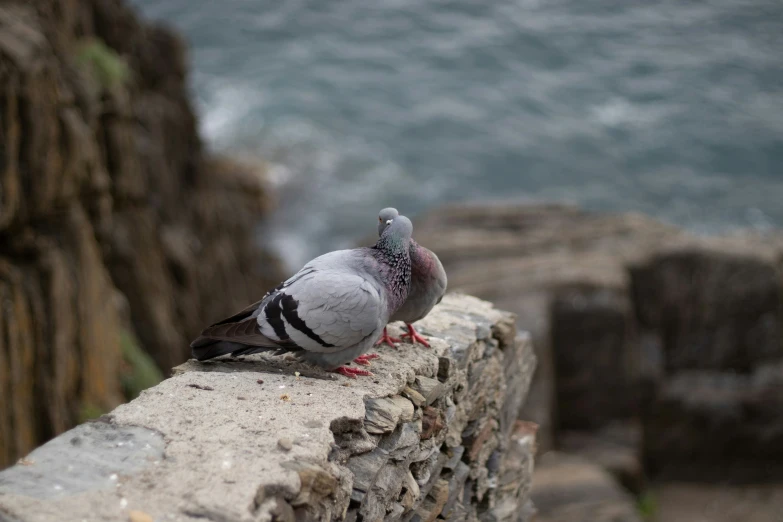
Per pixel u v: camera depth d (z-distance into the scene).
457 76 50.84
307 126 43.44
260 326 4.97
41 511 3.51
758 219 36.16
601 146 42.66
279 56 53.03
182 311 19.05
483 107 46.84
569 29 57.72
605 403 15.64
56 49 12.40
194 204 22.72
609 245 18.78
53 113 10.70
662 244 17.78
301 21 58.59
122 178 15.38
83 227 11.84
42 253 10.82
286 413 4.56
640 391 16.80
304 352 5.16
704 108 46.34
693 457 17.06
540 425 14.25
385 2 62.59
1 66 9.55
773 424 16.77
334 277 4.98
